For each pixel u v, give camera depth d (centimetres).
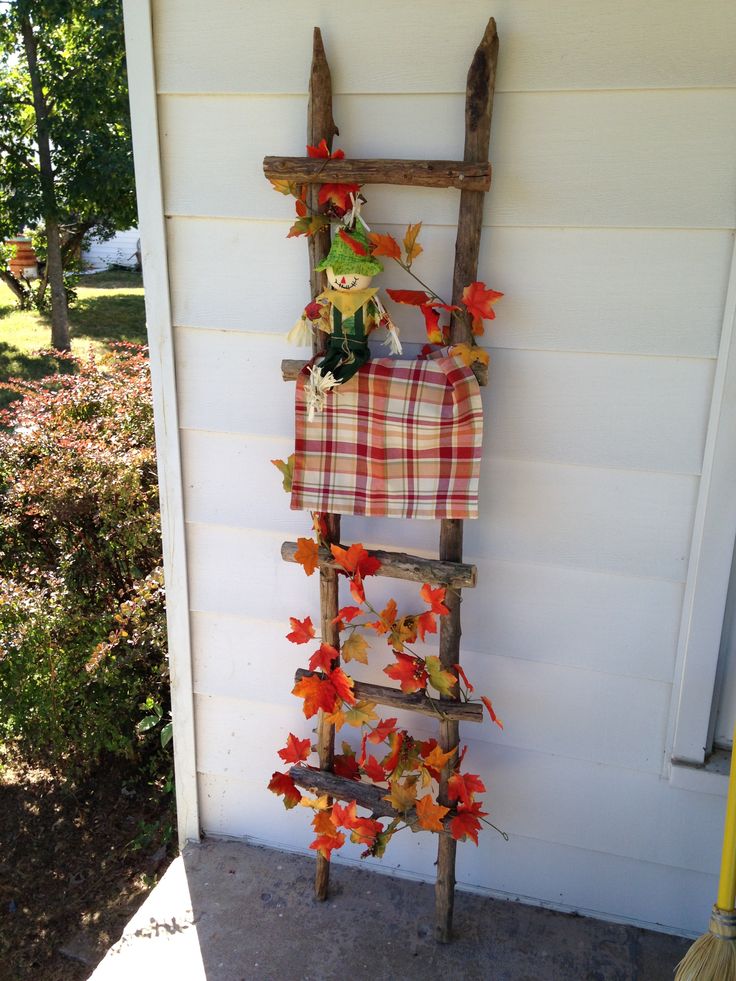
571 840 210
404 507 187
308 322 182
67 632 306
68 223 1033
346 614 199
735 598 187
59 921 268
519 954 201
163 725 326
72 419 395
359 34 175
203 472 215
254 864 230
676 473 181
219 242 197
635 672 195
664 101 162
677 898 206
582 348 179
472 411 177
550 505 191
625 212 170
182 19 183
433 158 178
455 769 198
